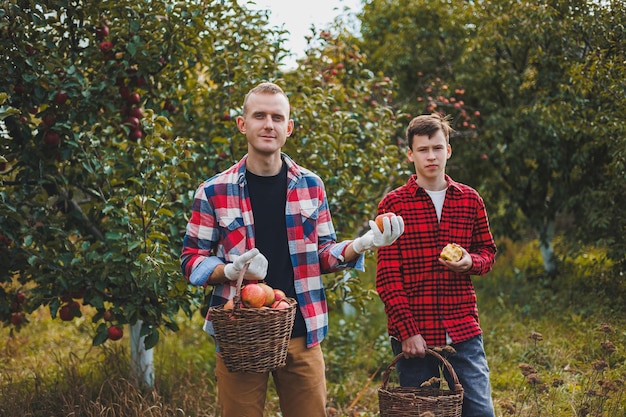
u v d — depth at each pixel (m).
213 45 4.60
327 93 4.64
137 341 4.36
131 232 3.72
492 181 6.87
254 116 2.54
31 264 3.69
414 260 2.88
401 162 5.15
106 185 4.00
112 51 4.05
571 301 5.78
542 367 4.36
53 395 4.02
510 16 6.09
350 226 4.77
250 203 2.61
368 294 4.23
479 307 6.09
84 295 3.90
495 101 6.93
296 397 2.61
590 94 5.43
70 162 4.12
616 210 5.75
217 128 4.43
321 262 2.68
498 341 5.06
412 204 2.91
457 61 7.05
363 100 5.45
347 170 4.34
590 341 4.62
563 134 6.00
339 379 4.63
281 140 2.56
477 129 6.90
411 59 7.46
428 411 2.49
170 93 4.39
